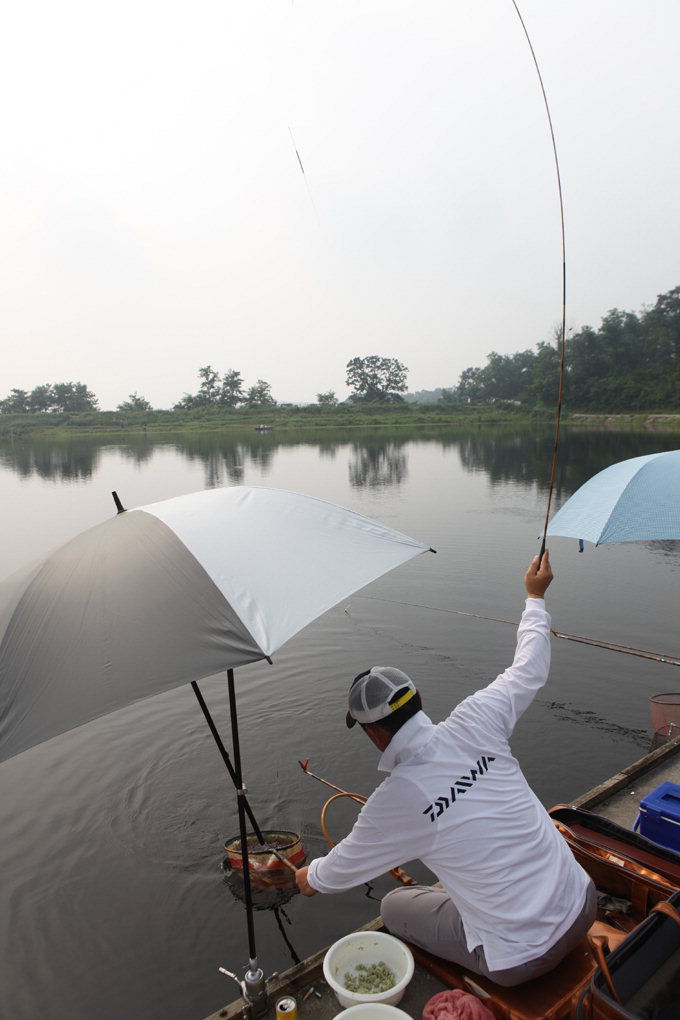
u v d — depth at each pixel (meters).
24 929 3.72
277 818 4.65
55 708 1.91
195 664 1.92
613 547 12.55
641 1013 1.90
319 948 3.53
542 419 75.94
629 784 4.20
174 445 52.19
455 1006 2.18
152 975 3.40
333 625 8.39
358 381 109.56
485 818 2.04
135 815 4.75
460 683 6.70
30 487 24.41
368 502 18.30
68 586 2.27
